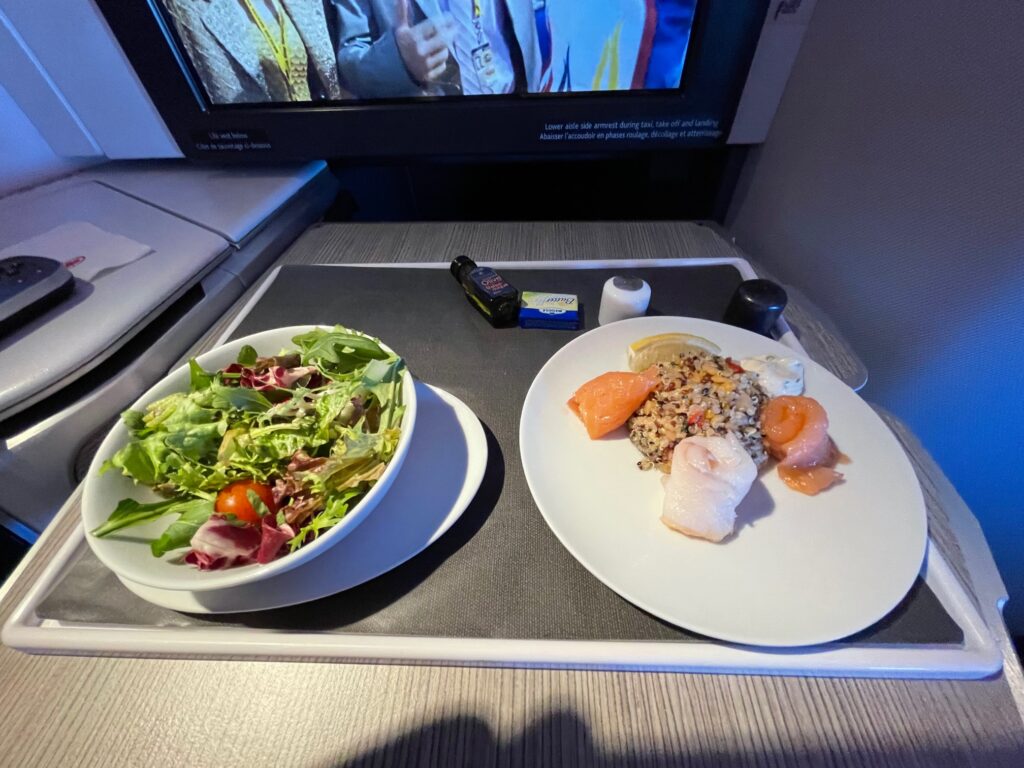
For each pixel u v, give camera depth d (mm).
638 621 408
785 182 902
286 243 993
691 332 663
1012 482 599
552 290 786
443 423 561
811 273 845
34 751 357
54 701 380
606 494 500
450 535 469
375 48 868
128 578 356
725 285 796
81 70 899
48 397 593
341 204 1201
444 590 428
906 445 571
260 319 743
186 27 854
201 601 409
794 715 364
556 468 521
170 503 429
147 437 455
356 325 727
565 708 370
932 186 609
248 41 870
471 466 516
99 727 367
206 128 976
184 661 398
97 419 621
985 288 558
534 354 675
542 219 1218
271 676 390
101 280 716
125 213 897
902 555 432
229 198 952
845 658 379
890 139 665
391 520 467
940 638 394
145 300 686
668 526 465
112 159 1105
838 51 752
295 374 516
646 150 994
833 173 777
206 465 452
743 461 457
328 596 420
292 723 366
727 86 877
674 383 555
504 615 412
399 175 1147
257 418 472
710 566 435
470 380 635
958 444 639
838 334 718
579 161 1079
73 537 467
